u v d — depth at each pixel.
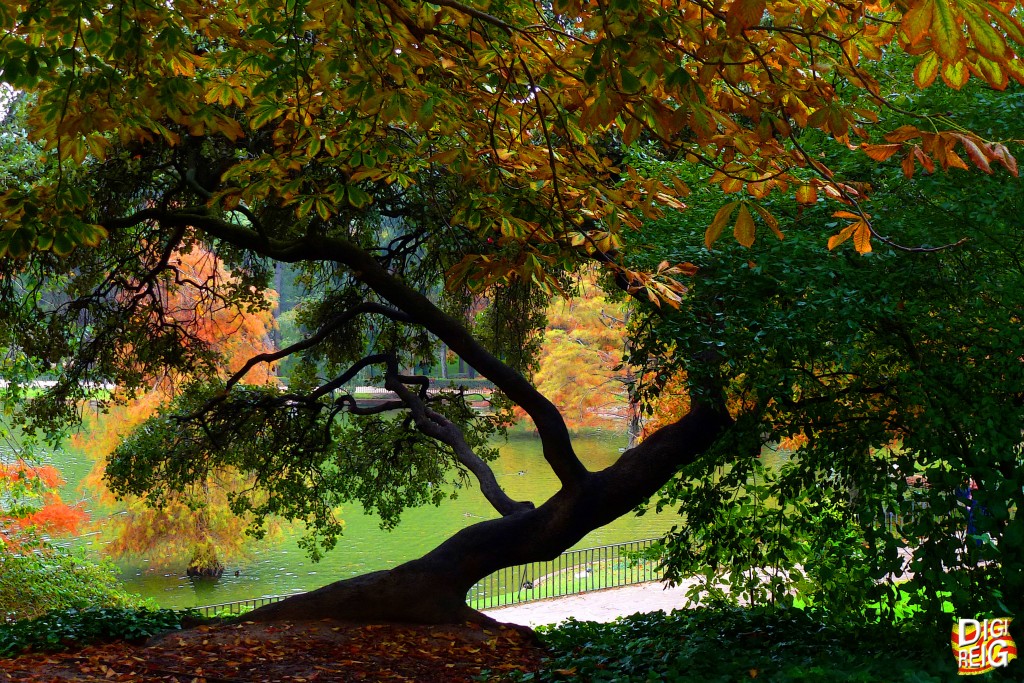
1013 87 6.36
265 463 12.23
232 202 5.42
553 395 25.61
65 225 3.51
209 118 4.41
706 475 8.30
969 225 6.19
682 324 6.92
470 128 4.88
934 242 6.38
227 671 7.53
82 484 22.11
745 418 7.46
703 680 5.97
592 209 4.51
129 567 22.20
